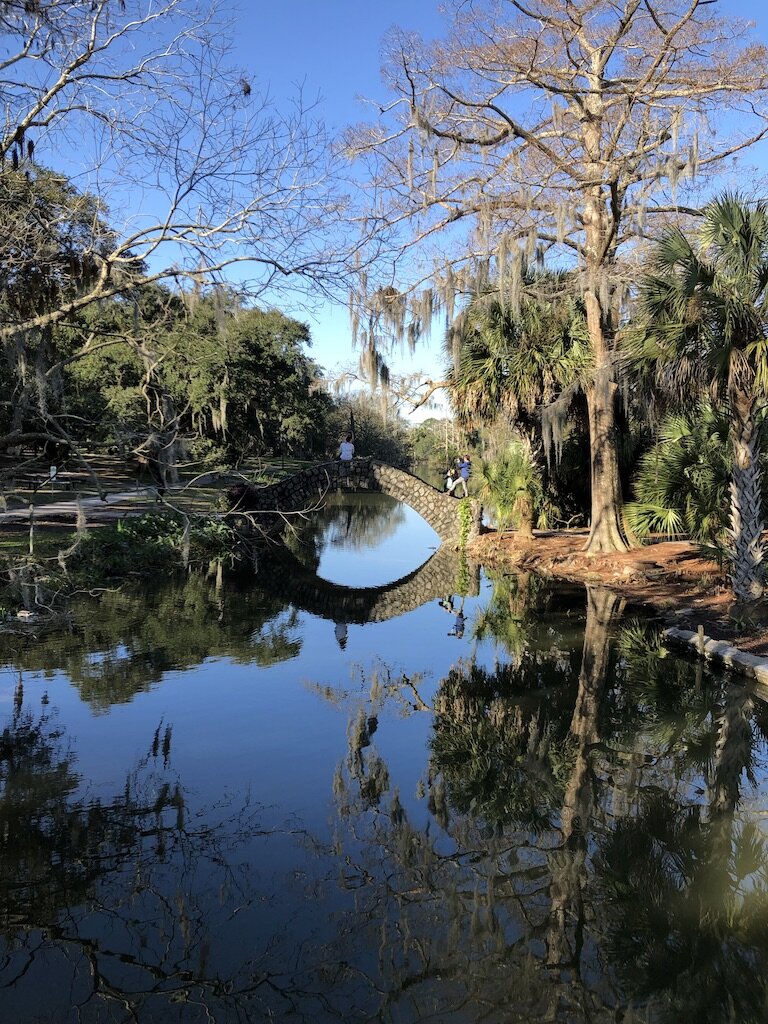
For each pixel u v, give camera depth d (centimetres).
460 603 1413
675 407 1150
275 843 460
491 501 2067
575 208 1559
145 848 450
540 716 729
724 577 1287
